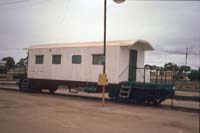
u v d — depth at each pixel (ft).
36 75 82.12
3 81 135.33
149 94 61.52
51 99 63.16
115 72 64.90
